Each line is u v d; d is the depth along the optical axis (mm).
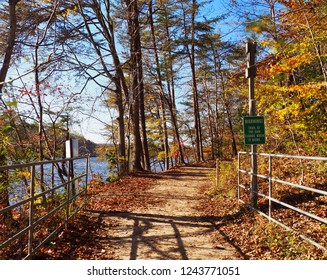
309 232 5211
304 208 6453
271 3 7207
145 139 22203
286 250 4895
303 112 8289
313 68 9477
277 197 7574
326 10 6691
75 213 6961
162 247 5582
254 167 7473
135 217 7750
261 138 7355
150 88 26578
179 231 6617
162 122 29375
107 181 15039
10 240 3818
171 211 8523
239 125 21641
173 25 24531
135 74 18344
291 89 7906
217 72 31141
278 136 10727
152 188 12695
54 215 6172
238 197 8469
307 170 8812
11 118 10852
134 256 5113
